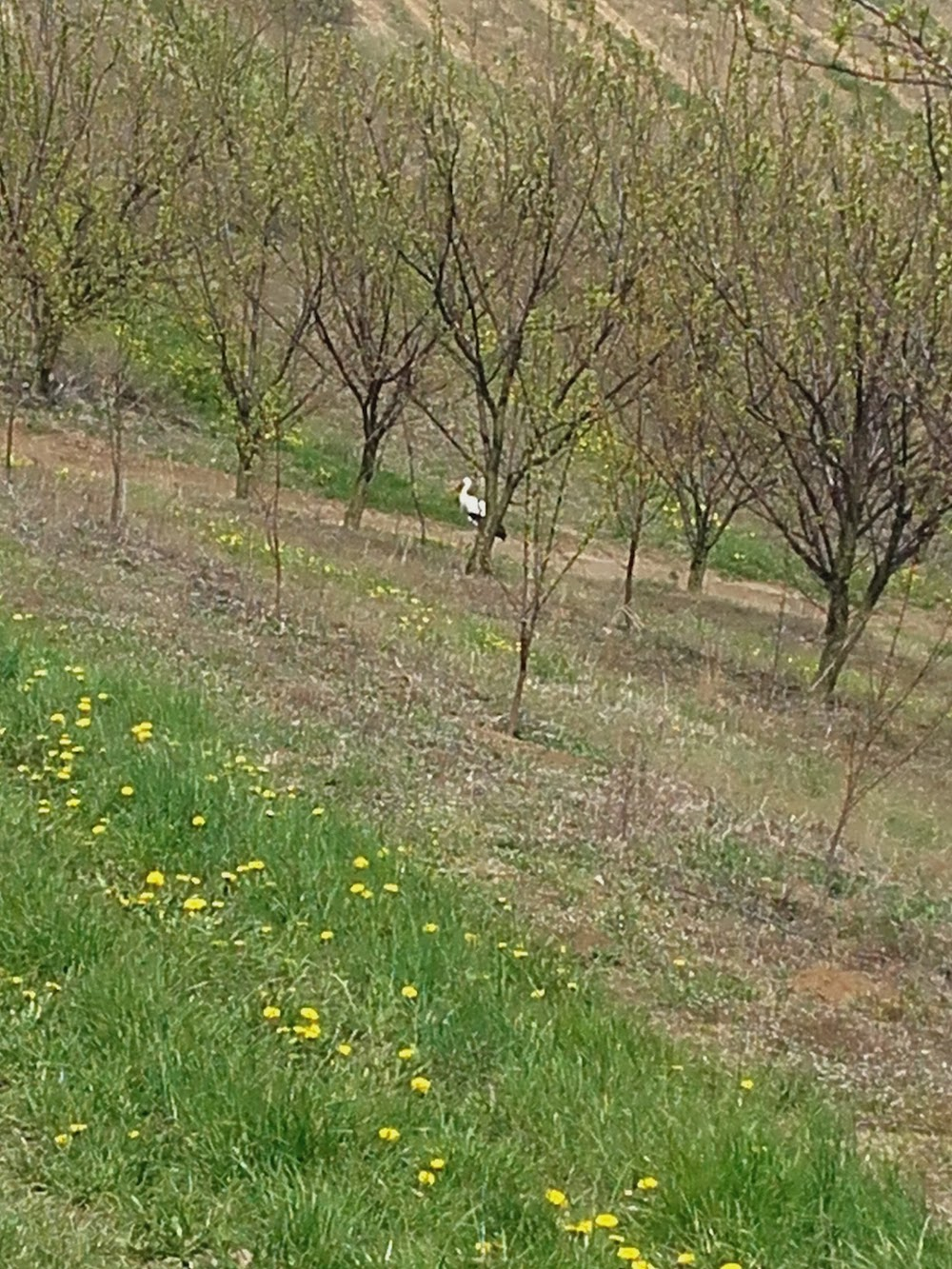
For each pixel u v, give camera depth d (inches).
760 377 614.5
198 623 462.0
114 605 451.5
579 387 641.6
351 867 275.7
